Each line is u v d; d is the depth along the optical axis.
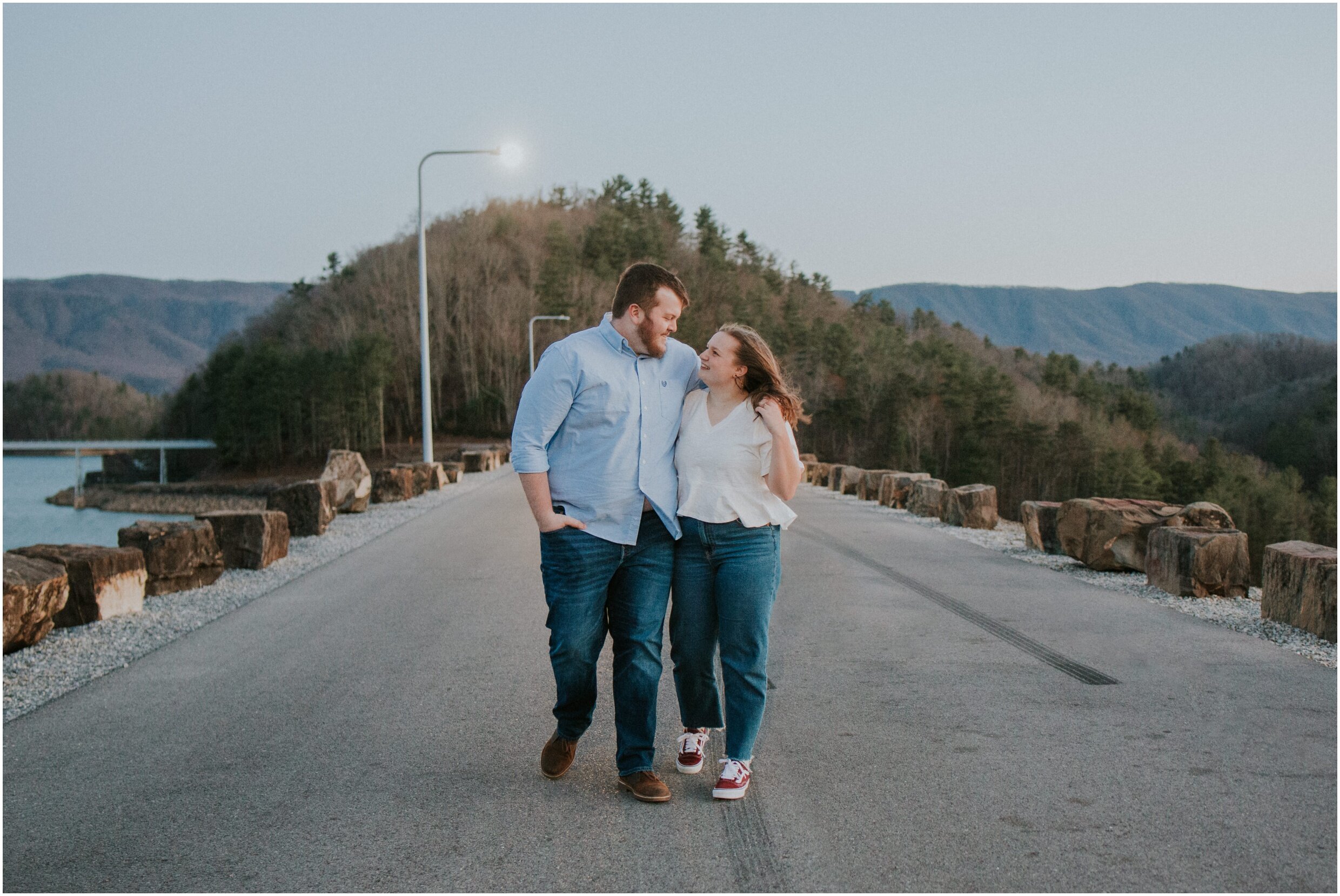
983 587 7.97
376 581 8.68
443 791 3.56
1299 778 3.50
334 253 118.44
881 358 96.12
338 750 4.05
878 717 4.37
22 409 179.12
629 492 3.46
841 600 7.38
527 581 8.53
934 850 2.96
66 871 2.95
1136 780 3.50
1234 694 4.63
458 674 5.29
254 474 92.00
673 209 144.62
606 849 3.03
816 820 3.22
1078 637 6.00
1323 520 72.75
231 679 5.30
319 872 2.91
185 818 3.35
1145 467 79.75
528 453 3.40
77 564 6.76
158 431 121.19
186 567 8.28
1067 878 2.74
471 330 93.44
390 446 86.75
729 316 105.88
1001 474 84.50
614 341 3.51
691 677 3.62
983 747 3.91
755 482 3.49
